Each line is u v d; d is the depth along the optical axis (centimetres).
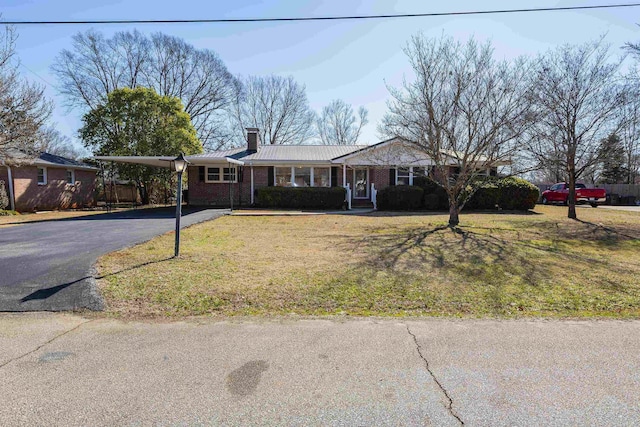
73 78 2522
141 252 650
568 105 1101
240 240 791
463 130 1009
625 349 292
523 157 1120
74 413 209
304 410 213
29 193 1766
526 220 1183
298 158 1789
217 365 266
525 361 272
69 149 3525
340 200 1641
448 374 254
